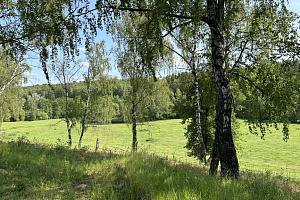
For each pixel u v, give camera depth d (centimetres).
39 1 534
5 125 7206
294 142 4116
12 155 731
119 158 766
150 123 2088
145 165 617
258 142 4188
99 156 875
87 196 420
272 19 912
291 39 900
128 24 1484
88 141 3906
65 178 534
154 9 559
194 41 1154
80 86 2284
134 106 1880
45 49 585
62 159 757
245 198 398
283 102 997
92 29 568
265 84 1041
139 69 743
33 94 9662
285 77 1028
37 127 6462
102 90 2211
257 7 837
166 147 3644
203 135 1883
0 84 2081
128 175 507
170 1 528
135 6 639
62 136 4609
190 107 1891
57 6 553
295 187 626
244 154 3359
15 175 546
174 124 6475
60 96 2281
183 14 562
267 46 993
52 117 9869
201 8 538
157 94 1855
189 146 1958
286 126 1056
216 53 701
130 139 4428
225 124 681
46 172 571
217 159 738
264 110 1101
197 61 1296
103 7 553
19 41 593
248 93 1145
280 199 412
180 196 371
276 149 3656
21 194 425
